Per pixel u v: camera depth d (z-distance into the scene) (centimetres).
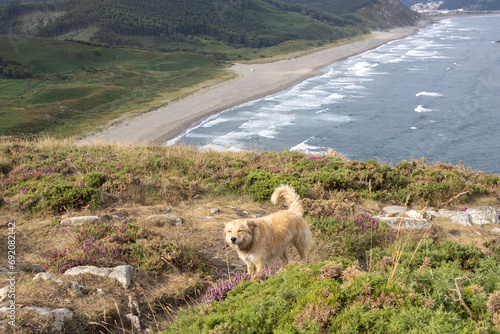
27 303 527
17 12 15800
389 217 1138
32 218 883
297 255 849
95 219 866
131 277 650
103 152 1561
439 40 16325
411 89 7944
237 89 8550
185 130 5494
